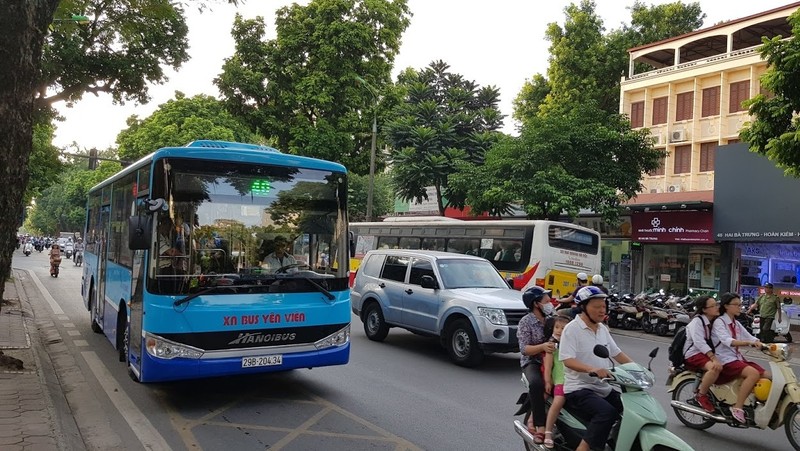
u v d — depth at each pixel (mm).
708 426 6742
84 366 9008
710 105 26188
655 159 21312
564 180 19094
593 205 19422
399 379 8656
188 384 8000
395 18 27797
